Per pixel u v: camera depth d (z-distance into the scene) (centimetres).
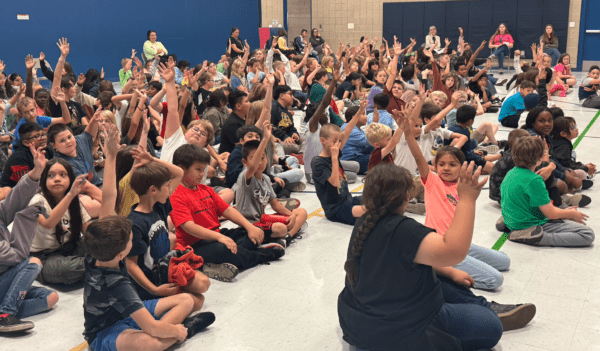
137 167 355
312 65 1327
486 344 297
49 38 1658
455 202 395
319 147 654
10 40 1560
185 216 402
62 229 396
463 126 697
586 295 378
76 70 1744
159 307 317
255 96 820
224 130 680
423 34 2273
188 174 412
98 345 294
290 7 2430
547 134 598
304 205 597
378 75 1051
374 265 259
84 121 750
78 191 360
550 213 459
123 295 285
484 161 693
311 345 320
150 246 343
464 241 234
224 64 1430
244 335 332
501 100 1320
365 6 2345
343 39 2411
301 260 446
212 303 374
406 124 378
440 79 1048
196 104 994
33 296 368
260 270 427
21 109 656
